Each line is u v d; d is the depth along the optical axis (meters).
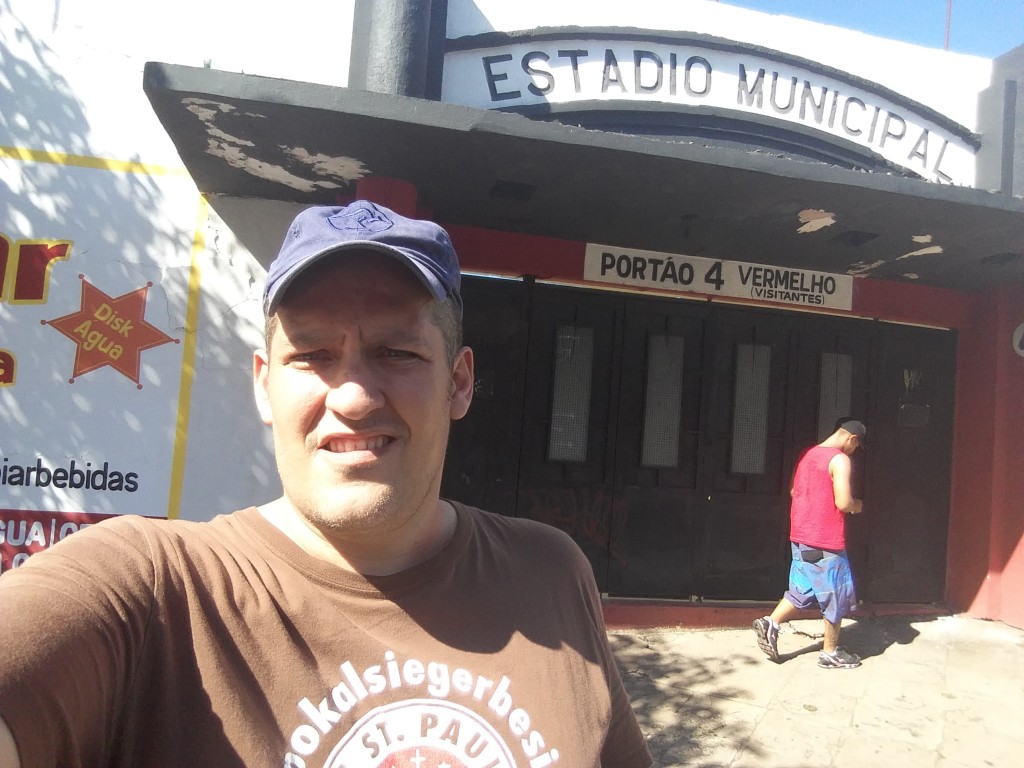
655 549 5.04
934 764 3.39
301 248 1.09
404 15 3.55
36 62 4.03
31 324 4.00
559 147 3.15
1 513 3.94
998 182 4.53
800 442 5.29
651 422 5.06
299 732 0.94
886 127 4.46
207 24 4.10
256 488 4.11
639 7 4.26
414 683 1.03
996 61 4.85
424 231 1.15
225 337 4.11
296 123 3.01
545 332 4.94
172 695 0.91
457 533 1.22
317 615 1.03
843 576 4.39
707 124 4.11
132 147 4.08
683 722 3.69
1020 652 4.76
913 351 5.57
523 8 4.06
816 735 3.62
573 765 1.07
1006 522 5.29
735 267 5.08
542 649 1.15
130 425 4.03
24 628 0.81
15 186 4.02
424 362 1.14
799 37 4.52
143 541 1.02
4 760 0.75
